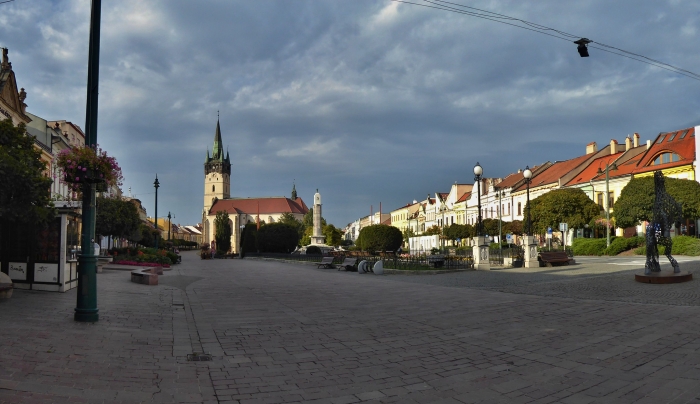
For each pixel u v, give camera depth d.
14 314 9.95
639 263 27.30
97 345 7.64
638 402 5.21
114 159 9.72
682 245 32.94
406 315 11.16
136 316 10.62
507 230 57.53
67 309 10.84
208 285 19.08
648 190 37.69
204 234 144.12
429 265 27.89
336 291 16.70
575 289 15.39
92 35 9.83
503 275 22.48
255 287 18.25
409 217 130.00
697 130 42.22
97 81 9.83
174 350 7.68
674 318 9.79
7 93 28.53
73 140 48.34
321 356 7.41
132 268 26.31
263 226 58.88
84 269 9.53
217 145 154.25
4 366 6.16
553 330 9.05
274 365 6.89
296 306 12.84
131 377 6.11
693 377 5.97
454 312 11.48
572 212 44.00
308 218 117.38
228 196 157.00
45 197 12.93
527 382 6.01
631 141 58.34
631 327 9.09
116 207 35.88
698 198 35.53
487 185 81.12
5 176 11.30
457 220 93.38
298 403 5.31
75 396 5.27
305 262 39.59
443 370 6.59
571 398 5.39
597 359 6.95
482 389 5.77
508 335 8.74
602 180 52.06
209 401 5.35
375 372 6.53
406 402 5.35
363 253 39.69
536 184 64.12
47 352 6.99
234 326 9.88
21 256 14.34
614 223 42.19
